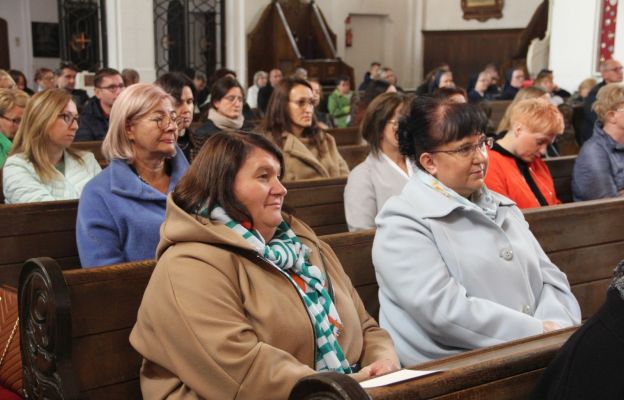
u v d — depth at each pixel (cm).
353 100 892
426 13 1903
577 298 328
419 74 1923
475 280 241
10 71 962
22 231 314
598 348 152
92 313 216
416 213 246
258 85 1214
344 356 212
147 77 1259
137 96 286
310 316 206
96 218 279
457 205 244
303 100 443
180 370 191
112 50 1247
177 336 190
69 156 374
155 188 300
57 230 323
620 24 1070
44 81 945
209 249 198
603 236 334
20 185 349
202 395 189
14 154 360
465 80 1848
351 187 347
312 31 1636
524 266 252
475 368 156
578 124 782
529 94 476
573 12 1143
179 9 1405
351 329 223
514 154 362
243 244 199
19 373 247
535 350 169
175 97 413
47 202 320
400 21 1900
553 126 351
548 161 459
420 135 248
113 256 277
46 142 357
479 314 232
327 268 233
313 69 1552
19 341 250
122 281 222
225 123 491
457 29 1847
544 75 1034
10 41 1664
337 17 1758
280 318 199
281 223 222
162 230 204
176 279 193
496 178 354
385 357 221
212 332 187
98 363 216
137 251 280
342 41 1769
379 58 1895
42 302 210
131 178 286
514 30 1748
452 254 241
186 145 426
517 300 246
